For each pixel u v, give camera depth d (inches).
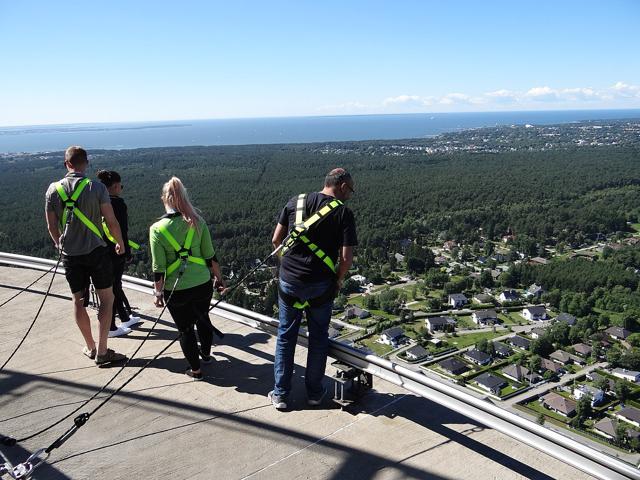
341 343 117.3
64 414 115.3
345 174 108.8
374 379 128.9
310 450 100.4
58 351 149.7
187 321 125.6
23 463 94.3
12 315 181.5
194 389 125.6
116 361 141.4
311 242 105.5
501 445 101.0
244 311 154.4
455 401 97.5
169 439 105.0
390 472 93.4
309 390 116.0
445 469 93.8
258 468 95.4
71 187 127.0
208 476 93.4
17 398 122.9
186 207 121.4
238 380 130.0
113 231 134.9
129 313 177.6
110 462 97.8
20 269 247.6
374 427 107.7
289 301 109.7
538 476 91.7
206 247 126.3
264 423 110.0
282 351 113.4
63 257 131.1
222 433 106.7
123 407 117.9
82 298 137.4
